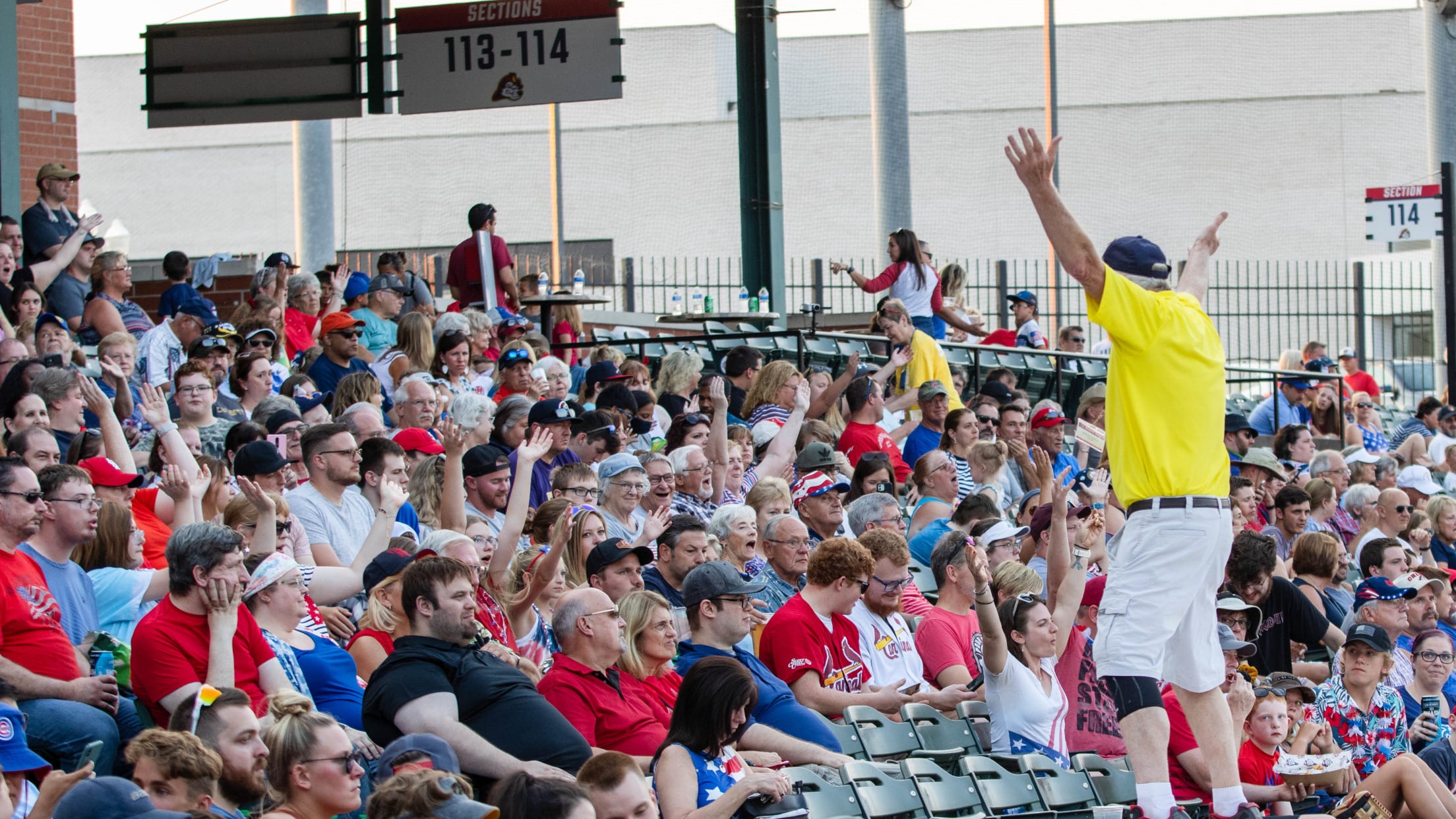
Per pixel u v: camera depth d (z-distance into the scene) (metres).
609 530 14.98
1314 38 58.50
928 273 28.34
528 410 16.55
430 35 25.55
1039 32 59.34
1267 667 16.45
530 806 7.95
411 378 17.92
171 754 8.24
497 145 61.25
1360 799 12.96
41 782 9.84
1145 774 9.09
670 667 12.14
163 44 26.05
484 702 10.20
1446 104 38.62
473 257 27.14
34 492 10.71
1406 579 16.62
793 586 14.78
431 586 10.30
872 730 12.50
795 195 60.41
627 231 60.78
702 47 60.84
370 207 61.84
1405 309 55.44
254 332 20.06
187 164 64.12
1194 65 58.91
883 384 24.64
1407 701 15.88
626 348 29.11
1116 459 9.39
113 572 11.69
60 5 31.48
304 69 25.89
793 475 19.03
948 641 13.95
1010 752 12.99
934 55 59.91
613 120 61.12
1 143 20.83
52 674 10.49
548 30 25.28
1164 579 9.12
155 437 14.48
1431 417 30.78
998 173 59.28
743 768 10.33
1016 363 29.64
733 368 22.66
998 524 15.41
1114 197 59.22
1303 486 21.83
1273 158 58.44
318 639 11.20
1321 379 30.84
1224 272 58.44
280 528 12.51
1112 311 9.15
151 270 38.25
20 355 16.11
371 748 9.80
